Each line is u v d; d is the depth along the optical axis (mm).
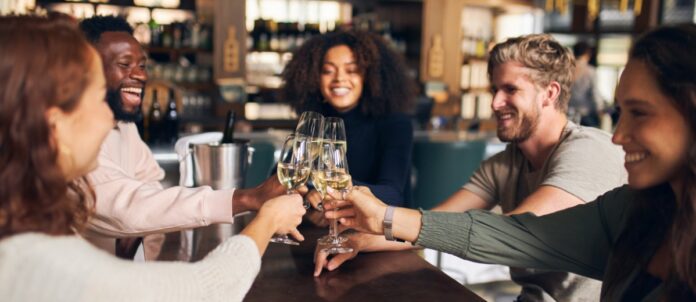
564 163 1500
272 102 5859
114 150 1539
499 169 1757
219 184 1812
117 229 1352
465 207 1776
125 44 1478
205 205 1348
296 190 1428
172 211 1332
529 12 6773
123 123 1607
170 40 5422
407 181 2227
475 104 6609
